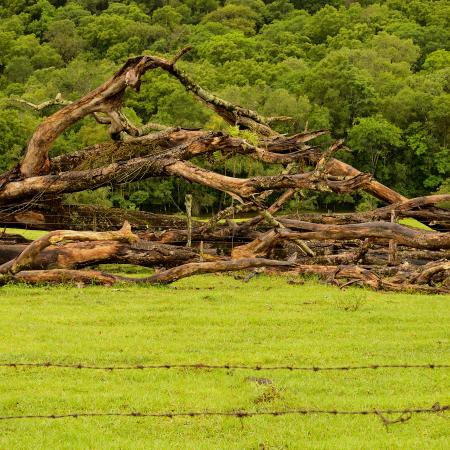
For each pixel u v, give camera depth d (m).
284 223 69.62
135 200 173.75
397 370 37.62
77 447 28.97
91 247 64.75
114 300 54.50
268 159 72.75
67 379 36.03
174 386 35.12
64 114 72.06
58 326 46.38
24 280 59.56
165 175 71.12
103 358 39.25
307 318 48.66
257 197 69.38
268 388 34.09
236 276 66.00
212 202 173.50
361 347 42.03
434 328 47.03
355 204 183.50
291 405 32.91
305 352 40.81
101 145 74.94
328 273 63.22
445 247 64.56
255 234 75.38
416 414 31.92
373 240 68.06
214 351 41.00
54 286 59.56
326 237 67.06
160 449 28.80
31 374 36.62
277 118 79.62
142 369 37.19
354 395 34.28
